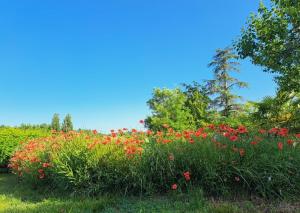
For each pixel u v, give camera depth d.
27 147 11.20
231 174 6.55
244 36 12.31
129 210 6.00
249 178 6.41
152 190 6.78
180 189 6.60
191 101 23.81
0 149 14.84
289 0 11.52
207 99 26.38
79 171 7.41
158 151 7.13
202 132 8.20
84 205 6.36
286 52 11.59
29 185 9.52
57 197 7.52
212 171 6.46
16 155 11.71
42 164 8.77
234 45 12.84
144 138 8.32
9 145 14.99
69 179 7.56
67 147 8.25
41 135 16.97
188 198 6.34
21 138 15.56
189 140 7.42
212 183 6.48
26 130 16.88
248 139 7.43
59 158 7.95
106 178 7.28
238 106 31.55
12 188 9.84
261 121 14.40
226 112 31.84
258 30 12.09
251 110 15.93
